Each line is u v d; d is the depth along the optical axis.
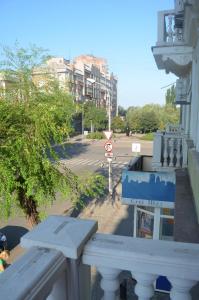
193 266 1.17
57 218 1.45
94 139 49.94
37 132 7.33
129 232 12.19
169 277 1.21
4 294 0.94
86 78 75.44
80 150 39.84
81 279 1.32
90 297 1.44
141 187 7.98
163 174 7.70
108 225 13.00
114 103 102.19
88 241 1.32
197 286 1.22
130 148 42.62
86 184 8.78
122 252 1.25
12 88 7.85
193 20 4.90
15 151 7.13
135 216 8.90
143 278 1.25
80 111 8.52
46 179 7.86
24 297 0.95
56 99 7.94
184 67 9.11
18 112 7.46
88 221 1.42
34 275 1.04
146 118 65.69
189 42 6.68
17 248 10.62
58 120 7.77
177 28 8.01
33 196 7.84
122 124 65.81
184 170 7.82
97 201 16.39
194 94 6.92
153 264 1.21
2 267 8.42
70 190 8.31
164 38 8.19
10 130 7.21
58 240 1.25
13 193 7.68
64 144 8.37
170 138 8.23
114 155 34.91
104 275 1.31
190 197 5.27
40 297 1.04
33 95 7.88
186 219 4.14
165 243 1.29
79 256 1.26
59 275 1.20
